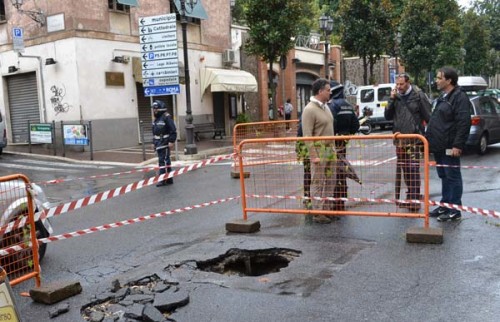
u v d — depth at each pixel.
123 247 6.34
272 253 5.85
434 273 4.80
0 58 20.44
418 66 31.52
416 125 7.02
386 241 5.85
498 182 9.37
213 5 23.52
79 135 16.81
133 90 19.89
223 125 24.38
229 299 4.48
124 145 19.52
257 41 21.12
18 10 17.97
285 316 4.09
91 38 18.23
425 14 30.66
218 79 22.08
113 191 5.87
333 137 6.24
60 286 4.69
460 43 33.34
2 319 3.29
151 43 16.05
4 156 17.88
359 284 4.64
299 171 8.42
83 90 18.02
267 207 7.84
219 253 5.76
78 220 8.06
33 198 4.91
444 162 6.61
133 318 4.18
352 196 7.98
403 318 3.95
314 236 6.21
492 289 4.40
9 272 5.22
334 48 34.06
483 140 13.52
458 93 6.40
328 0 47.06
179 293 4.57
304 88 32.12
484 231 6.08
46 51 18.70
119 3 19.00
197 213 7.95
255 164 8.70
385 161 7.72
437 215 6.80
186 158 16.03
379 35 27.20
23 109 20.16
